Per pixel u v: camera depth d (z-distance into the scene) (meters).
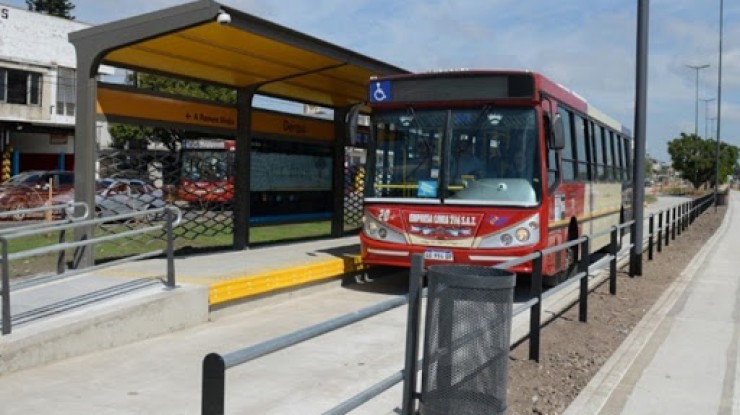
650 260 16.44
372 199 10.70
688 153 79.19
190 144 14.36
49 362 6.55
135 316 7.51
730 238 24.00
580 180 12.91
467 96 10.30
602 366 7.16
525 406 5.77
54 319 6.91
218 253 12.68
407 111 10.69
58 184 25.50
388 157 10.73
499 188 10.05
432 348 4.89
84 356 6.86
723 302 11.16
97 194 11.32
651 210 41.75
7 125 38.41
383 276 12.79
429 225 10.25
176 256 12.09
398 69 13.55
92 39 9.88
